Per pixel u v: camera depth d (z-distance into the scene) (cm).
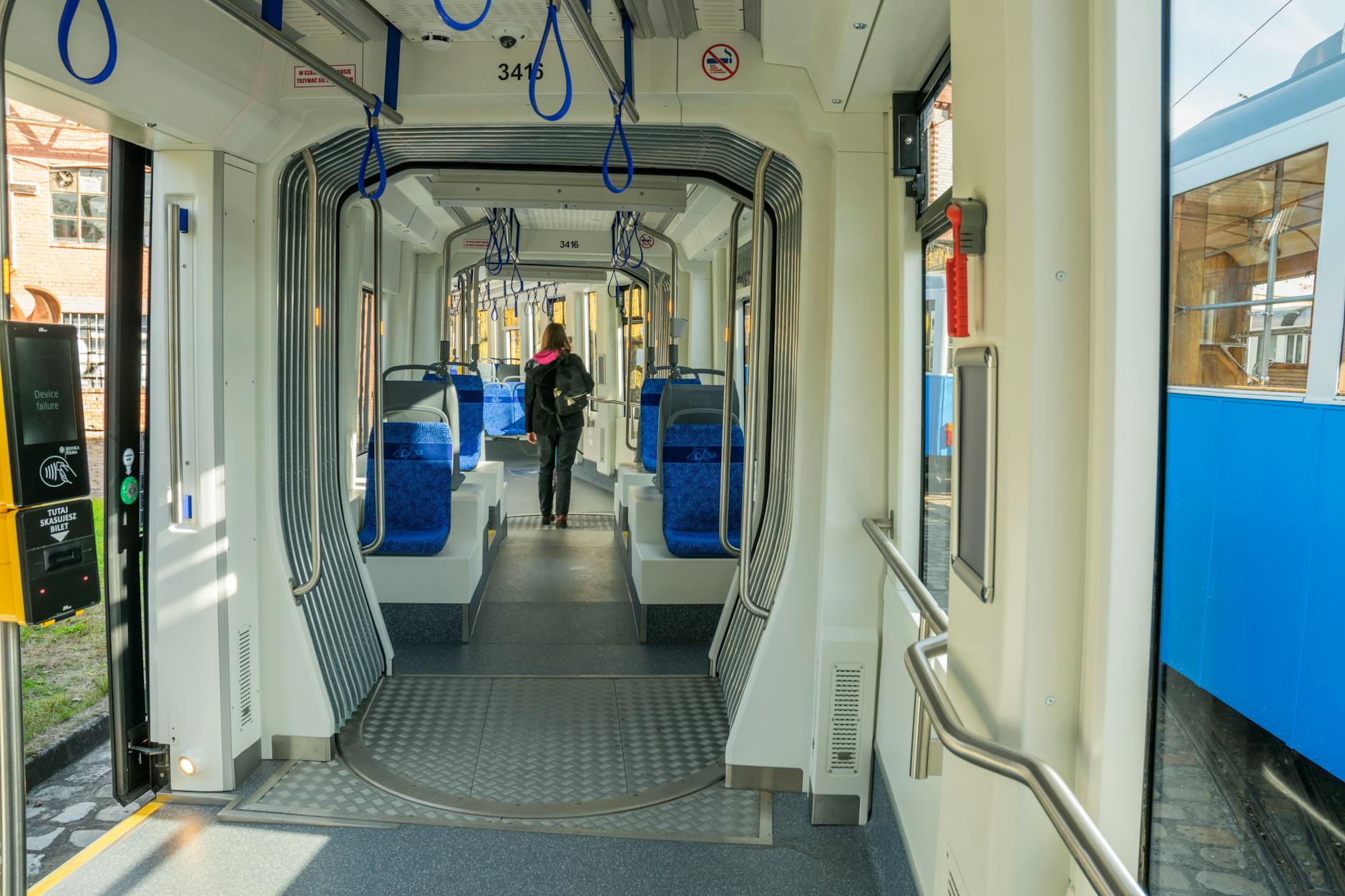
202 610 353
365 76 328
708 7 304
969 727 174
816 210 347
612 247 746
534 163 412
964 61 176
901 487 325
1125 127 136
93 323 758
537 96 330
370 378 762
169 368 344
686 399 664
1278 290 115
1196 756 138
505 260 772
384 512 536
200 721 356
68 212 736
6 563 203
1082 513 146
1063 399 144
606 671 505
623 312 1077
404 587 546
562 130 364
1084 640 149
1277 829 118
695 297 869
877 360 338
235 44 302
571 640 559
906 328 321
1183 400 135
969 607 176
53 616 210
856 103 319
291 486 403
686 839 334
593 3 289
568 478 910
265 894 294
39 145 722
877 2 228
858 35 252
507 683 485
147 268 353
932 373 313
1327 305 105
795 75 328
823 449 358
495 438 1570
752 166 387
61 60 242
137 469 348
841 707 346
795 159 346
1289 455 114
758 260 355
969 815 171
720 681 490
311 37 329
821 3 271
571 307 1370
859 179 332
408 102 338
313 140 351
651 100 335
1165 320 138
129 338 341
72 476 216
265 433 381
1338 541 103
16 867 208
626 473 779
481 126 358
